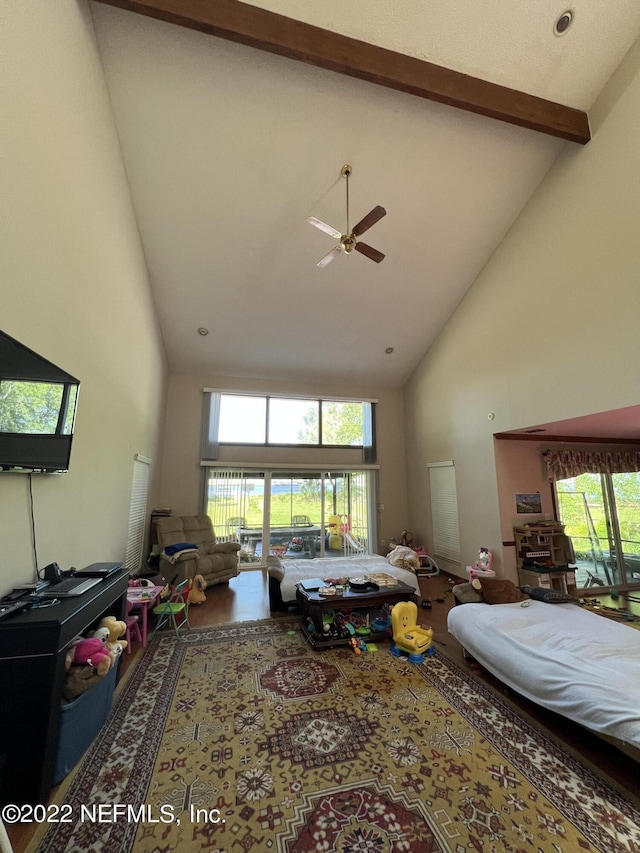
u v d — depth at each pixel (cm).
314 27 282
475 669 287
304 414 720
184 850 145
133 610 376
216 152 359
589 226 372
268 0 268
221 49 294
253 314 563
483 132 375
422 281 535
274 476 685
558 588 475
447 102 324
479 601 336
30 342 199
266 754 195
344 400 740
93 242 284
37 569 215
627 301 334
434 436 652
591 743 204
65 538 251
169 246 448
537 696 221
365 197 413
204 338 601
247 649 321
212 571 519
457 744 203
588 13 306
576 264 386
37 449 200
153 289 505
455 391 591
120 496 372
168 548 473
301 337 616
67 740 178
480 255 508
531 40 315
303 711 232
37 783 156
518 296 462
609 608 438
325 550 692
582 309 378
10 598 184
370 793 171
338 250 344
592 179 369
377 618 362
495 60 324
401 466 752
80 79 252
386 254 484
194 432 653
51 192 216
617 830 152
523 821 156
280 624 379
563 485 538
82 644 200
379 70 297
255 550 656
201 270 484
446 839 148
